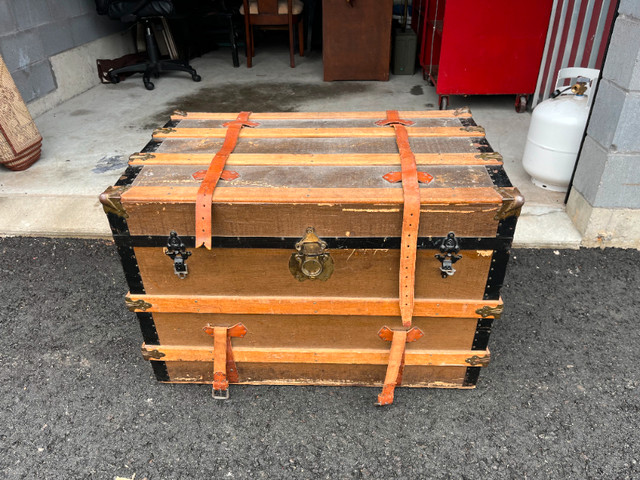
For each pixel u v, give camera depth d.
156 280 1.71
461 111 2.17
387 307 1.70
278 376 1.95
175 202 1.52
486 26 4.02
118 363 2.11
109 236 2.97
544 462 1.66
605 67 2.42
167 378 1.98
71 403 1.92
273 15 5.77
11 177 3.37
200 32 6.60
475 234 1.54
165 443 1.75
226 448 1.73
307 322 1.78
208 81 5.54
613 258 2.71
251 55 6.09
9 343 2.22
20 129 3.36
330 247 1.59
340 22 5.14
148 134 4.09
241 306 1.73
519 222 2.86
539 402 1.89
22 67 4.33
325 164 1.72
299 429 1.80
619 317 2.32
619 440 1.73
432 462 1.67
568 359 2.09
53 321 2.35
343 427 1.80
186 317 1.79
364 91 5.11
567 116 2.79
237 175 1.64
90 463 1.68
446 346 1.83
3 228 2.97
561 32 3.91
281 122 2.14
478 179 1.60
